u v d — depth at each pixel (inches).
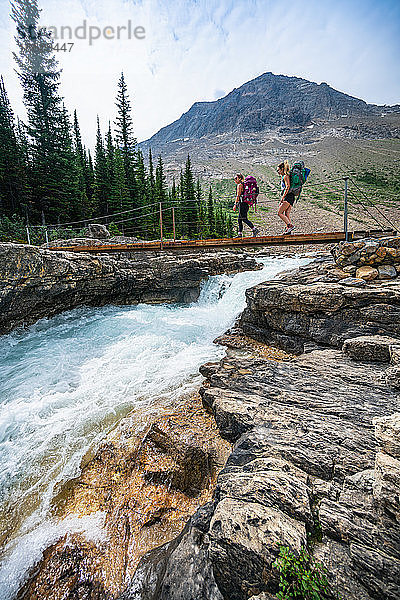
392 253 383.9
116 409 322.0
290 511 141.5
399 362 250.8
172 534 195.6
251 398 277.7
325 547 125.0
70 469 251.4
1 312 465.1
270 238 510.9
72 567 182.2
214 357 442.6
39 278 510.9
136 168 1942.7
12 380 372.8
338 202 4785.9
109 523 208.4
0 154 1243.8
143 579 151.7
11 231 1106.1
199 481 231.8
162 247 628.4
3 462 256.7
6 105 1615.4
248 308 520.1
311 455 182.5
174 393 348.5
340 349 366.6
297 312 422.6
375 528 123.6
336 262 442.9
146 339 509.0
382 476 126.4
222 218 2401.6
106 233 1106.1
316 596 108.6
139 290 764.0
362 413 221.9
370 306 352.8
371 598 106.9
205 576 131.6
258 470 175.8
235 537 131.1
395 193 5044.3
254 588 121.6
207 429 272.5
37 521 211.9
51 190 1365.7
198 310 711.1
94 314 656.4
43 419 307.1
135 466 245.6
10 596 171.2
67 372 398.6
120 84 1850.4
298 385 286.0
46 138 1398.9
